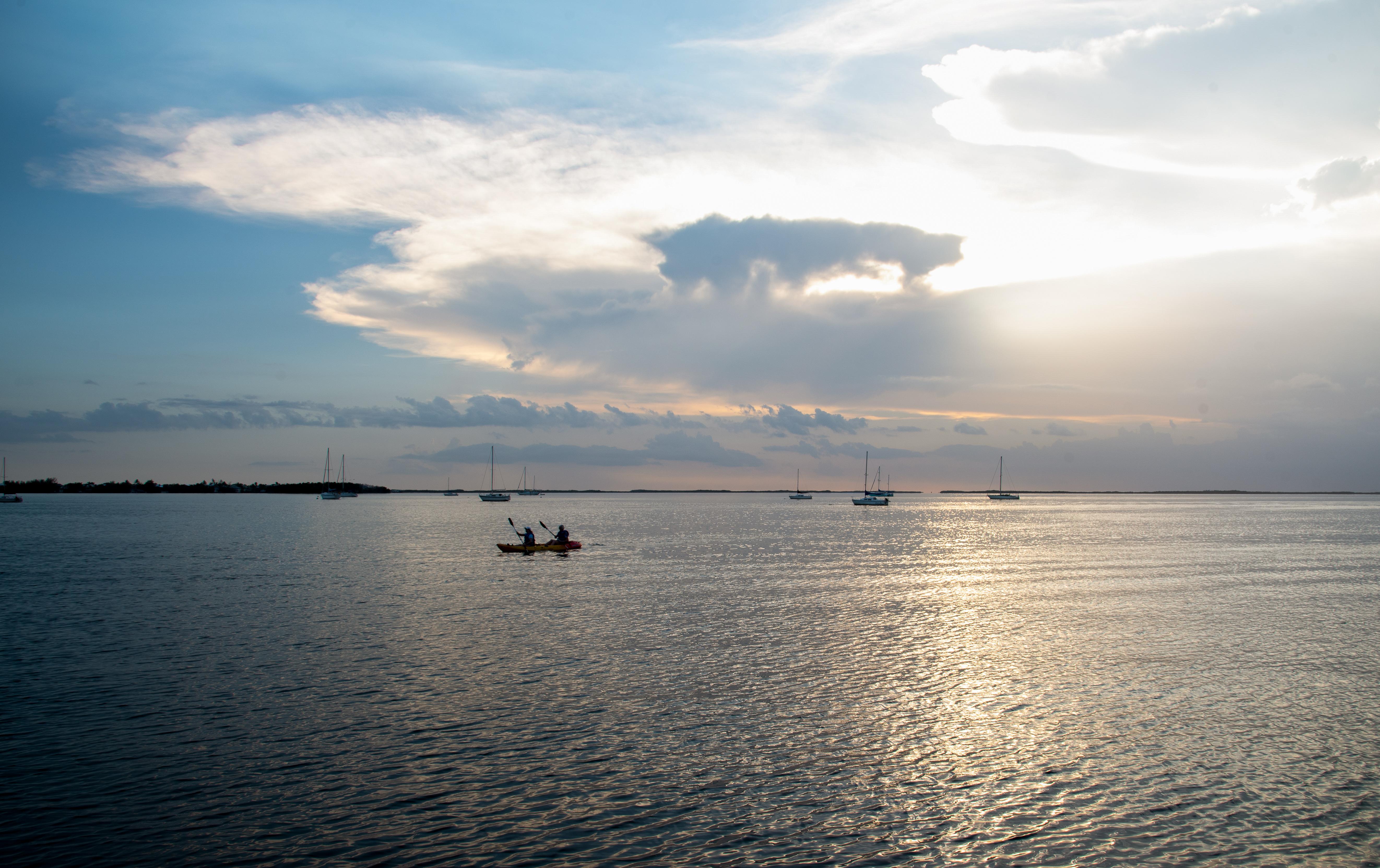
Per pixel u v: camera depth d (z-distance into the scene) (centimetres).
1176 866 1338
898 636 3019
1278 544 8038
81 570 5172
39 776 1639
